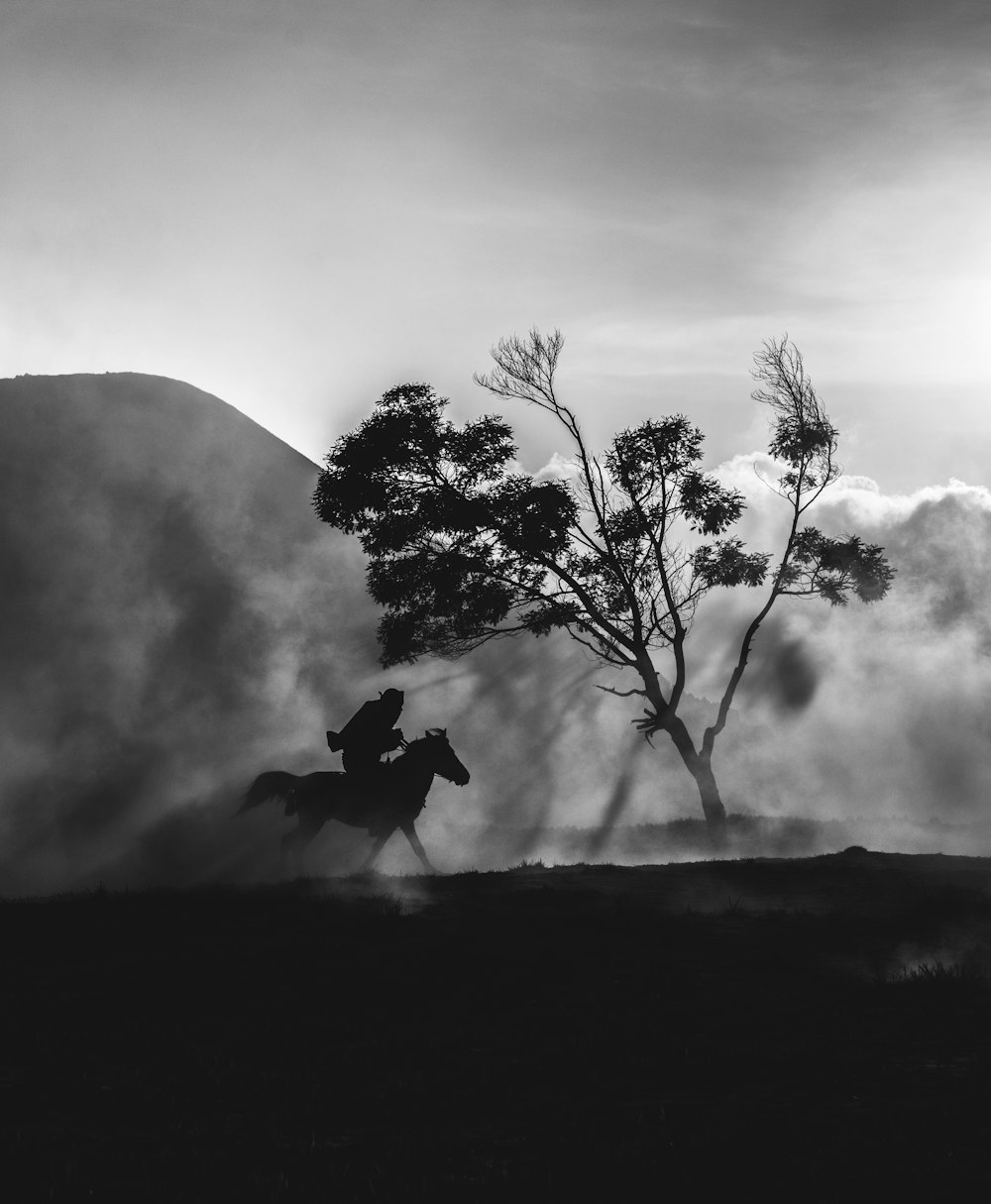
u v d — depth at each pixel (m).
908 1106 8.20
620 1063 9.41
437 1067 9.45
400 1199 6.57
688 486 37.91
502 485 38.22
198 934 16.06
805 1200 6.52
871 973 13.27
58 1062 9.59
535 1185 6.79
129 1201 6.61
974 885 21.72
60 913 17.80
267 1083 8.91
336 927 16.38
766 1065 9.37
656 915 17.23
